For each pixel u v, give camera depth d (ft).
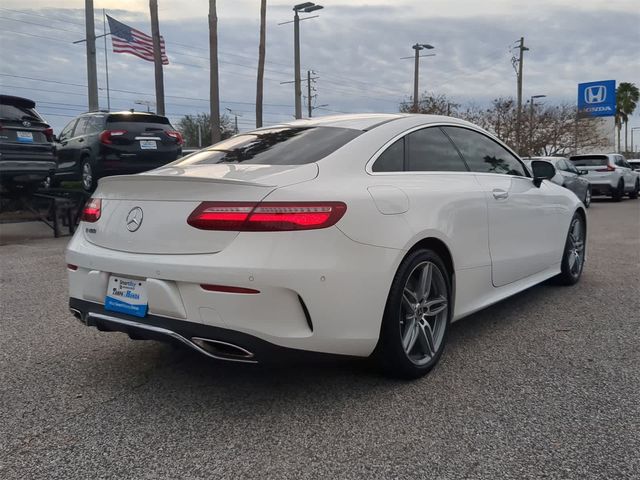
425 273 11.02
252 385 10.89
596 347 12.77
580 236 19.16
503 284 14.11
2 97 33.19
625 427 9.00
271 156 10.97
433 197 11.27
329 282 9.11
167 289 9.29
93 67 61.16
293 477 7.77
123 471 7.98
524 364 11.77
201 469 8.00
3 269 23.04
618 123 227.20
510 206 13.99
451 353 12.48
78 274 10.92
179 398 10.37
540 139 104.68
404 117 12.52
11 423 9.45
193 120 192.75
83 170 38.88
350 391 10.52
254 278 8.67
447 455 8.25
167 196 9.70
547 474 7.73
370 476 7.76
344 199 9.50
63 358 12.50
